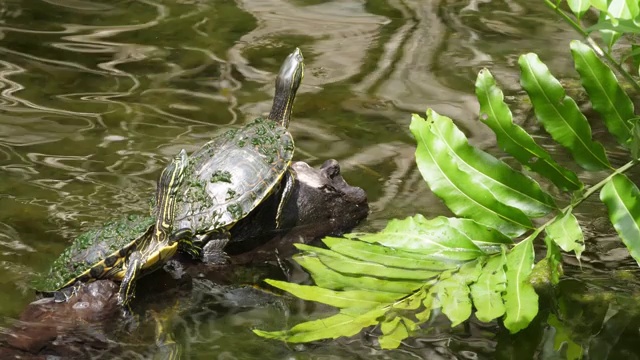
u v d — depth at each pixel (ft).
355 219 17.13
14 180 17.70
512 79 23.90
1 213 16.38
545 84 13.33
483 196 13.79
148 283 14.87
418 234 14.23
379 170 19.02
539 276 15.01
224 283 14.99
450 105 22.34
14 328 13.17
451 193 13.87
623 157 19.30
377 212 17.25
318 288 13.71
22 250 15.20
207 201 15.60
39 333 13.14
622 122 13.29
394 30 28.04
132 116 21.24
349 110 22.11
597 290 14.57
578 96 22.85
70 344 12.92
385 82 23.88
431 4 30.63
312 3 30.63
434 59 25.54
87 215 16.43
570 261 15.58
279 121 19.08
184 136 20.12
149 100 22.29
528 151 13.62
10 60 24.61
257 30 27.84
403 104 22.45
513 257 13.47
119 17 28.73
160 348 12.87
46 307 13.75
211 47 26.27
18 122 20.57
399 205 17.49
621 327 13.46
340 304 13.39
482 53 25.96
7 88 22.61
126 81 23.56
